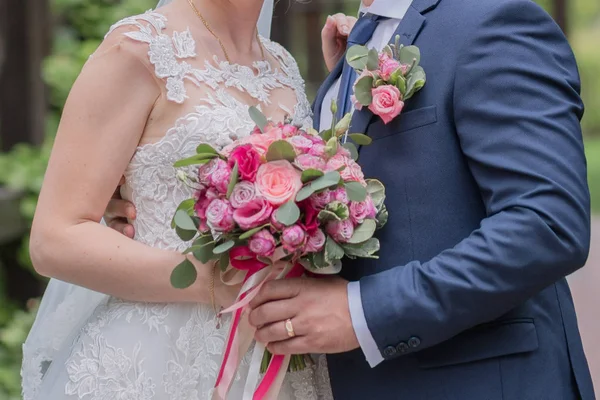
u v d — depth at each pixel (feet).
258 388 7.66
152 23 8.16
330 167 7.02
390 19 8.24
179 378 8.02
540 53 7.31
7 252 18.60
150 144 8.03
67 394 8.13
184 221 7.03
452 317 7.09
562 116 7.20
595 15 99.40
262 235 6.82
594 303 25.84
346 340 7.30
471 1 7.57
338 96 8.44
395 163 7.67
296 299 7.38
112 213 8.36
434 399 7.63
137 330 8.07
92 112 7.86
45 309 9.09
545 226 6.95
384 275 7.39
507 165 7.10
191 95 8.08
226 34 8.64
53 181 7.95
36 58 18.70
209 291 7.84
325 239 7.03
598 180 54.44
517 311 7.59
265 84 8.82
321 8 30.32
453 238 7.51
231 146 7.14
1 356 16.74
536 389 7.52
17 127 18.69
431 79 7.52
